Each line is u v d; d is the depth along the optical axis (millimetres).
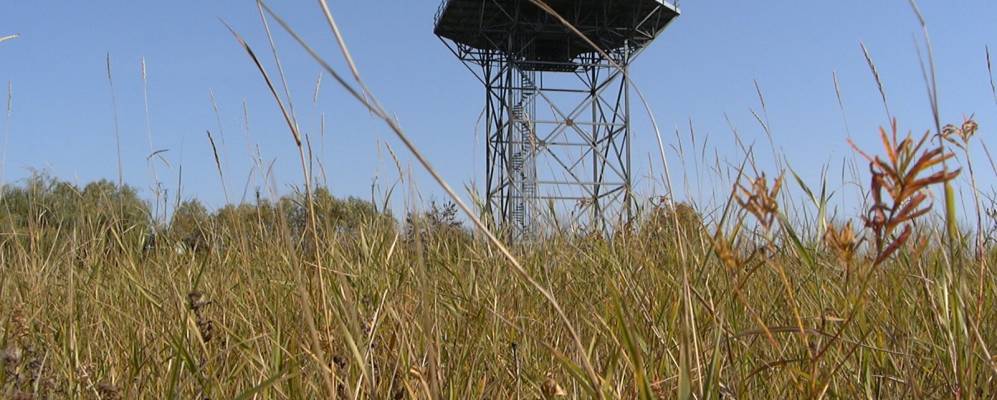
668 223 3959
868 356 2867
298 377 2984
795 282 3447
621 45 30766
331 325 3301
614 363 2480
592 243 5148
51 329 4023
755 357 3174
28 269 5008
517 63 29594
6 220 5543
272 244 4848
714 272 3609
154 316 4070
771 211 1771
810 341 2852
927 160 1591
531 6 29375
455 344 3352
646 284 3836
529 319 3775
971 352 2295
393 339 3137
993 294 3113
